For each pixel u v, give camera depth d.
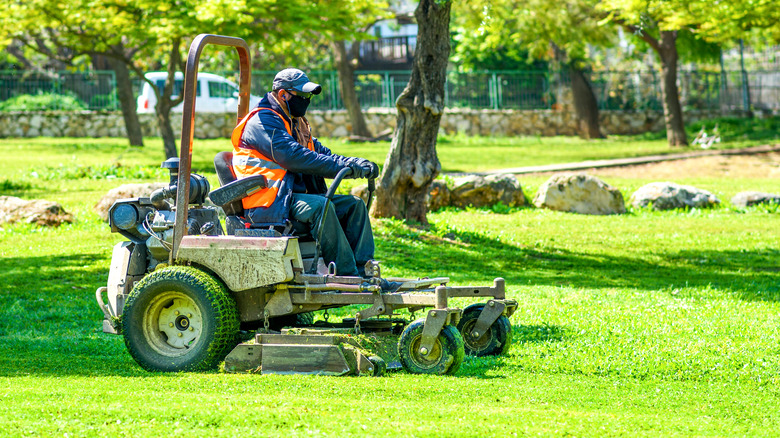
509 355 22.75
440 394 17.84
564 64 134.50
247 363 19.95
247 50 22.58
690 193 71.25
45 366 21.38
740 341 24.95
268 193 20.80
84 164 82.50
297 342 19.95
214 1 70.12
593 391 19.02
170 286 20.31
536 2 94.75
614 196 68.88
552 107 137.25
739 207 70.44
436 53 53.75
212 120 121.62
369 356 19.77
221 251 20.33
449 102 137.25
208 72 130.50
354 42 130.12
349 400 17.12
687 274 43.72
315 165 20.64
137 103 121.00
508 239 53.28
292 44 98.25
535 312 29.89
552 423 15.59
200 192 22.20
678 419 16.69
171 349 20.73
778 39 103.19
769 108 146.62
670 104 115.88
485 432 14.80
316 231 20.56
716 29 96.62
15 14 76.56
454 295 22.11
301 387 18.19
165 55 117.75
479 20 64.12
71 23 78.00
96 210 56.66
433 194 65.38
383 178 55.44
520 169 89.94
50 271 40.41
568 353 22.98
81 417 15.36
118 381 19.09
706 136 118.12
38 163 83.88
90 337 26.66
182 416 15.38
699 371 21.17
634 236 56.22
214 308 19.97
